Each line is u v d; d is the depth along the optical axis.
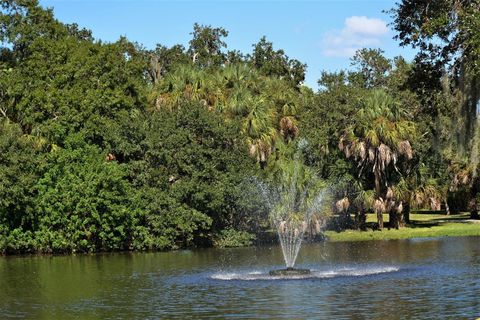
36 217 39.16
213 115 43.94
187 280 26.05
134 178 42.53
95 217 38.75
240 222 44.56
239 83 51.41
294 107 53.78
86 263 33.53
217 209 42.84
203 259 34.66
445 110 21.91
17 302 21.41
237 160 43.91
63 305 20.70
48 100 42.75
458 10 19.00
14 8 48.28
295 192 44.31
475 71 18.75
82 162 40.19
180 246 42.81
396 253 35.84
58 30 49.06
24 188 38.03
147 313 19.06
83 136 41.94
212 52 81.06
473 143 21.09
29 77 44.44
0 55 47.91
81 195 38.78
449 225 57.41
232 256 36.28
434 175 59.62
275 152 46.97
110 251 40.53
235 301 20.70
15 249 39.41
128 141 42.78
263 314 18.42
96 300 21.55
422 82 21.05
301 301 20.36
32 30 47.19
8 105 44.19
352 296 21.06
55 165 39.47
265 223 45.56
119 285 24.97
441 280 24.33
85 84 44.88
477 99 20.55
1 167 37.75
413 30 20.22
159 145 42.09
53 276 28.20
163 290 23.44
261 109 47.56
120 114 44.75
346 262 31.73
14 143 38.81
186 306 20.03
